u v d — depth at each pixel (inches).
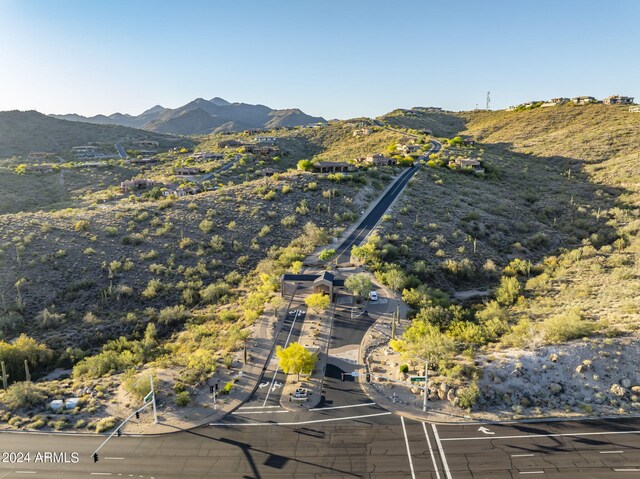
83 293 2714.1
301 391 1659.7
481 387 1606.8
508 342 1891.0
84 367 1988.2
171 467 1298.0
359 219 3919.8
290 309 2454.5
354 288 2509.8
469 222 3882.9
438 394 1621.6
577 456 1295.5
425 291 2632.9
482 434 1413.6
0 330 2333.9
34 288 2689.5
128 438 1445.6
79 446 1407.5
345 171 5226.4
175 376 1822.1
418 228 3678.6
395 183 4933.6
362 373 1823.3
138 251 3181.6
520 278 3061.0
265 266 3026.6
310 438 1424.7
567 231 3919.8
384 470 1268.5
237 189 4471.0
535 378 1619.1
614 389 1547.7
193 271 2994.6
